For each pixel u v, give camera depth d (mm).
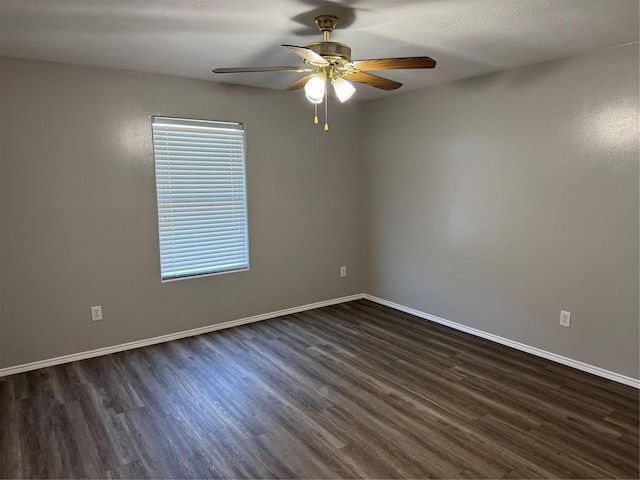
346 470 2113
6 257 3113
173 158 3738
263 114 4180
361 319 4414
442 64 3289
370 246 5016
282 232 4449
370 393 2871
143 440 2373
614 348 3000
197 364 3352
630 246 2861
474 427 2467
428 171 4207
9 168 3064
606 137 2912
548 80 3195
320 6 2182
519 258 3516
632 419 2535
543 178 3287
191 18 2336
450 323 4168
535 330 3463
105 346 3559
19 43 2727
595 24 2447
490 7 2203
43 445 2336
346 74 2451
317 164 4602
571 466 2131
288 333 4023
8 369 3188
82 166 3326
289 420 2557
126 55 3018
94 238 3432
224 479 2061
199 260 3984
